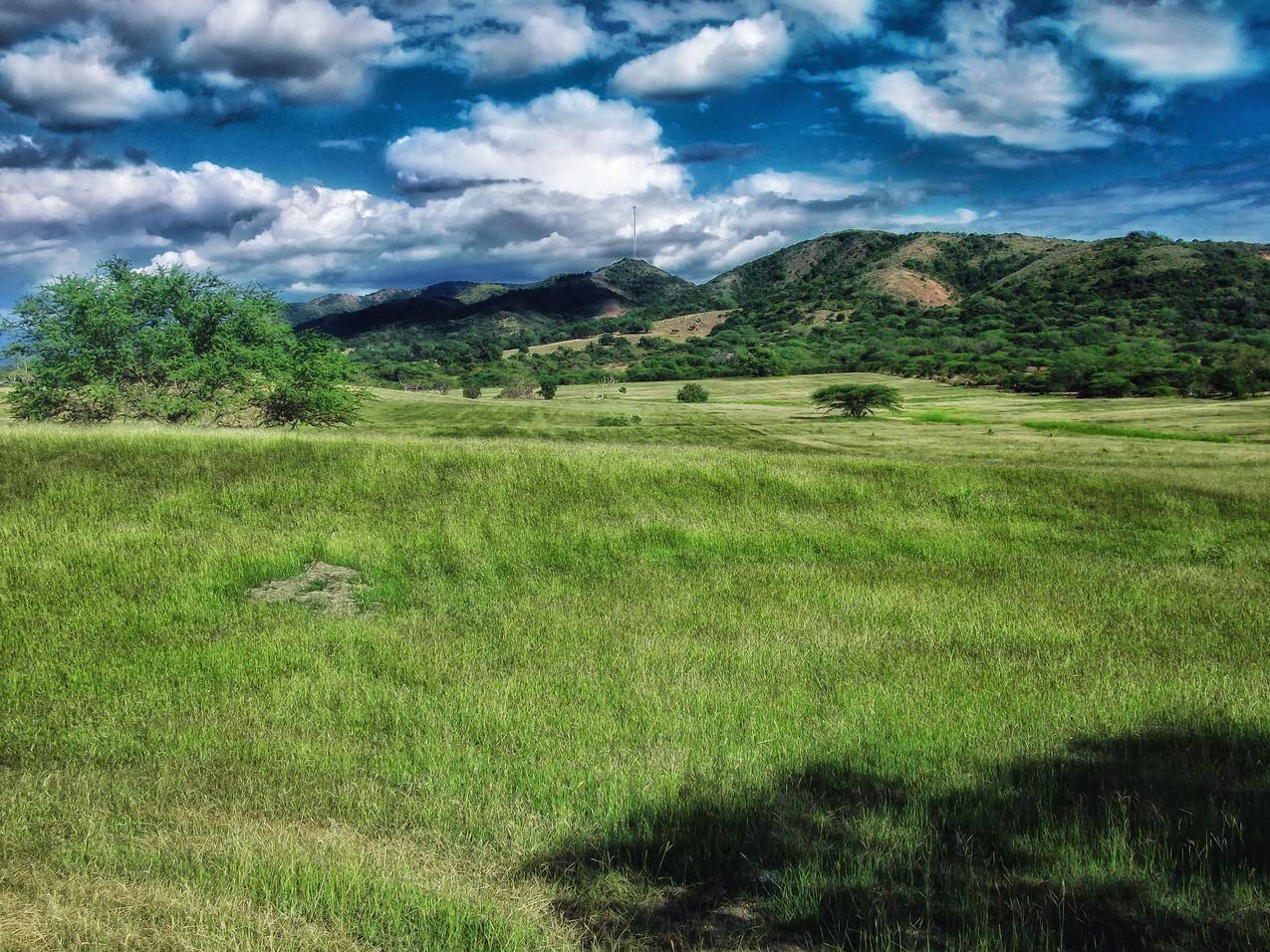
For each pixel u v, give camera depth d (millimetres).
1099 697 7109
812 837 4535
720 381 177625
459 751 5734
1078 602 10828
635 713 6574
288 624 9016
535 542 12859
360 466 15250
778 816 4742
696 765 5496
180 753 5746
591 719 6406
